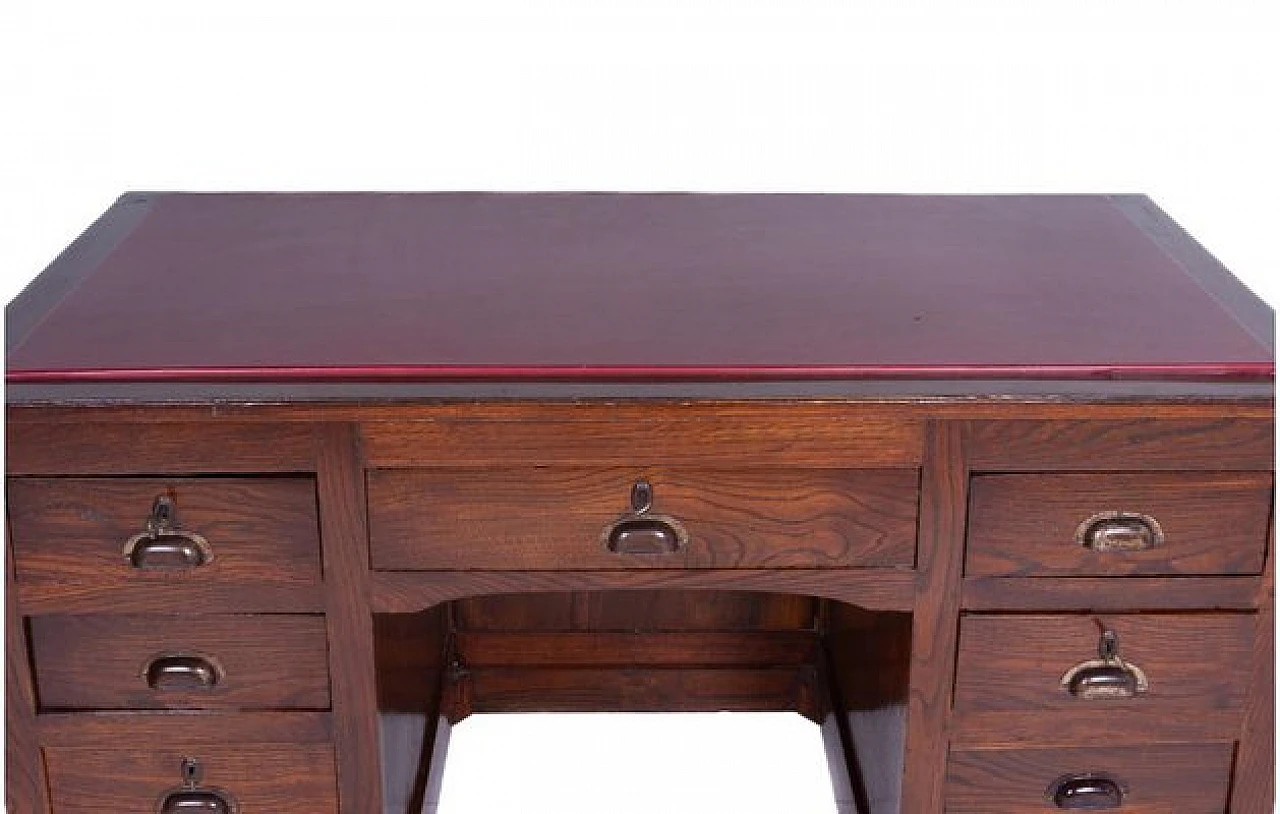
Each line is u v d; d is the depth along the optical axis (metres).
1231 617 2.39
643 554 2.33
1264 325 2.43
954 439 2.28
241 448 2.27
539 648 3.28
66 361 2.28
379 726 2.44
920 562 2.34
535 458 2.27
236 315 2.44
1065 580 2.36
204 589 2.35
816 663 3.26
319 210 2.96
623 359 2.28
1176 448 2.29
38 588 2.34
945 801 2.50
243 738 2.44
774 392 2.23
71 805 2.48
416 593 2.36
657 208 2.98
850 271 2.65
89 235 2.82
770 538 2.33
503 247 2.76
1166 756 2.48
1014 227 2.88
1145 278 2.62
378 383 2.24
